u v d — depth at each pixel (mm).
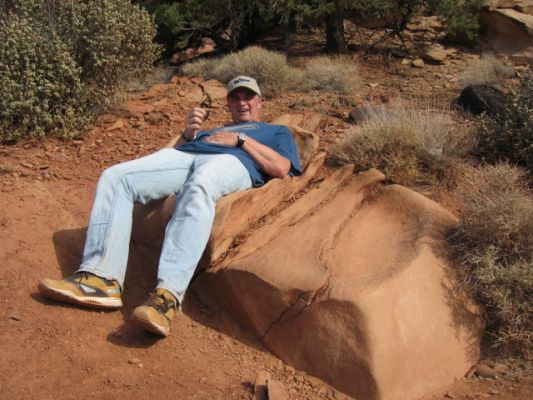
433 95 4961
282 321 2477
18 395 2070
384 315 2350
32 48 3883
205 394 2203
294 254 2625
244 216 2791
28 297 2525
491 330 2635
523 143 3582
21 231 2969
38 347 2285
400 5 6531
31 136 3840
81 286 2475
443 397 2322
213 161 2715
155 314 2303
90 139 3992
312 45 7246
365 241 2791
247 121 3178
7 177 3441
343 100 4750
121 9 4574
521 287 2617
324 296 2395
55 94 3889
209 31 7461
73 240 2975
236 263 2600
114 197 2643
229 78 5406
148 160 2785
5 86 3762
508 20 6109
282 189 3047
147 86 5441
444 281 2613
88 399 2102
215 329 2576
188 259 2455
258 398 2193
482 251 2736
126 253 2600
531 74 3951
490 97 4348
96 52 4160
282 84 5156
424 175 3410
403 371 2320
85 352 2297
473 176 3367
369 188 3148
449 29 6355
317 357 2371
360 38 7008
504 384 2367
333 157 3596
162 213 2836
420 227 2836
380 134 3541
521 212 2764
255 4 6820
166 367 2305
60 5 4340
